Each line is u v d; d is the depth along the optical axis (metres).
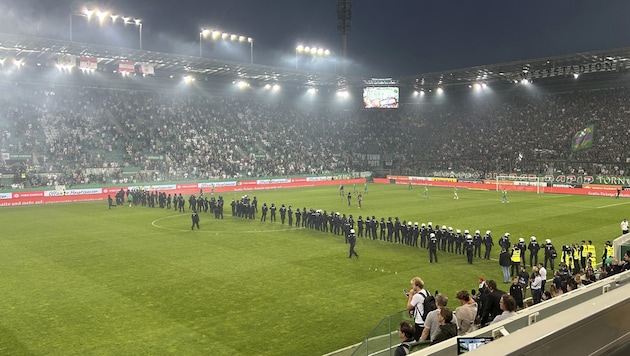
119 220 45.22
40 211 52.44
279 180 82.44
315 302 20.84
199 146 83.69
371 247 32.88
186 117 88.00
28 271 26.12
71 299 21.22
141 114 83.94
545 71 80.94
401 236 36.56
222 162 82.19
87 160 71.69
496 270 26.92
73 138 73.38
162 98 89.00
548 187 73.88
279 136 95.56
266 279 24.52
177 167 77.38
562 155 81.50
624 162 74.38
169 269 26.53
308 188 81.75
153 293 22.08
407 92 105.00
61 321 18.48
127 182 68.62
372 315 19.20
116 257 29.50
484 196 67.31
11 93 74.31
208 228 40.56
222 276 25.06
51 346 16.12
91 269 26.52
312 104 107.50
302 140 97.88
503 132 92.62
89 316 19.05
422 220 44.44
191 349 15.85
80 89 80.94
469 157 90.56
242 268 26.78
